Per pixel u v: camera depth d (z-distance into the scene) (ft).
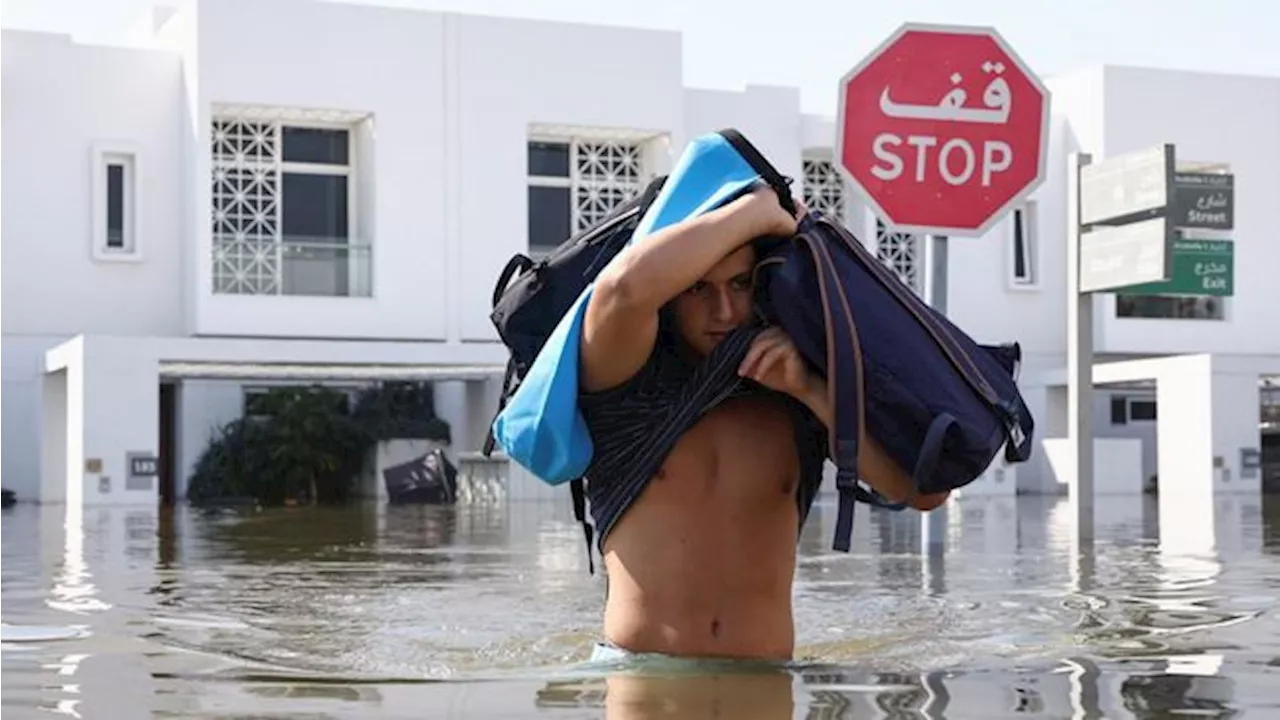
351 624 19.63
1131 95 107.45
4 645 16.76
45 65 91.56
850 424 13.52
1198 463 82.07
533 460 14.30
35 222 91.50
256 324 91.61
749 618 14.35
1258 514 52.90
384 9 94.12
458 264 95.71
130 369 74.18
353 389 94.53
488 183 96.22
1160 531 41.55
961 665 14.30
